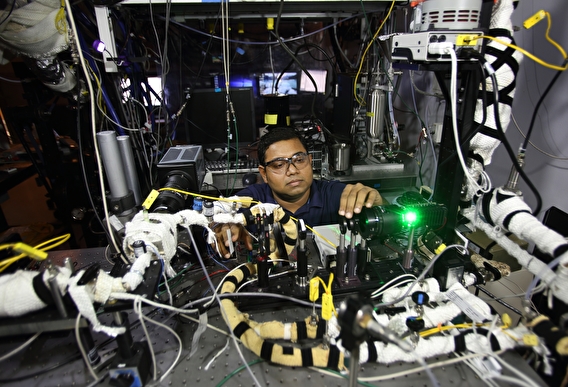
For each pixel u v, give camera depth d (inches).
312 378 26.6
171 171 56.4
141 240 30.0
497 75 34.3
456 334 28.2
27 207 100.9
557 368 25.8
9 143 92.7
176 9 61.3
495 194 33.4
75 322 24.8
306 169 53.7
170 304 31.8
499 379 25.7
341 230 33.9
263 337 29.3
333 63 94.2
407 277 34.4
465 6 31.2
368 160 85.8
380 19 71.2
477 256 38.0
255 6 63.3
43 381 27.2
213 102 90.6
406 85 90.0
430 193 43.6
